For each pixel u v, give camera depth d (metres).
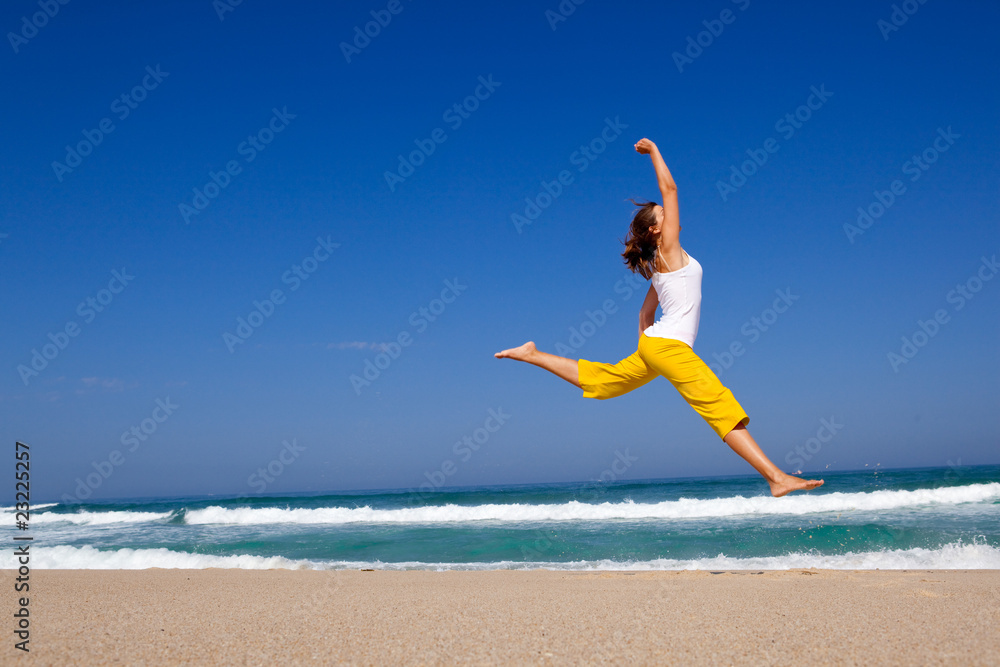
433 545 11.63
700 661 2.69
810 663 2.62
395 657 2.84
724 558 9.36
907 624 3.41
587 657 2.79
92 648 3.10
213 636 3.39
